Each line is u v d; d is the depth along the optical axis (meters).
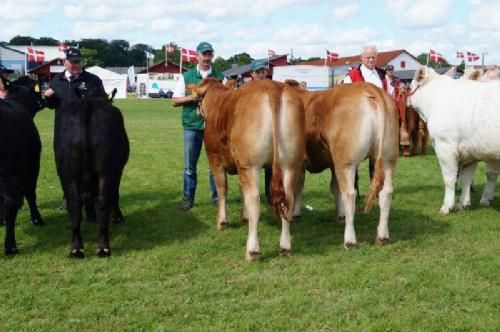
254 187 6.00
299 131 5.90
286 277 5.64
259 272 5.80
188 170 8.62
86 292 5.30
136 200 9.53
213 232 7.38
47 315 4.82
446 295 5.11
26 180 6.94
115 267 5.98
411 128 14.52
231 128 6.09
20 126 6.51
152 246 6.78
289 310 4.85
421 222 7.73
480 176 11.48
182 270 5.89
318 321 4.64
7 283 5.55
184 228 7.62
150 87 71.94
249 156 5.87
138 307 4.95
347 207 6.35
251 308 4.92
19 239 7.08
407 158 14.32
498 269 5.72
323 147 6.68
